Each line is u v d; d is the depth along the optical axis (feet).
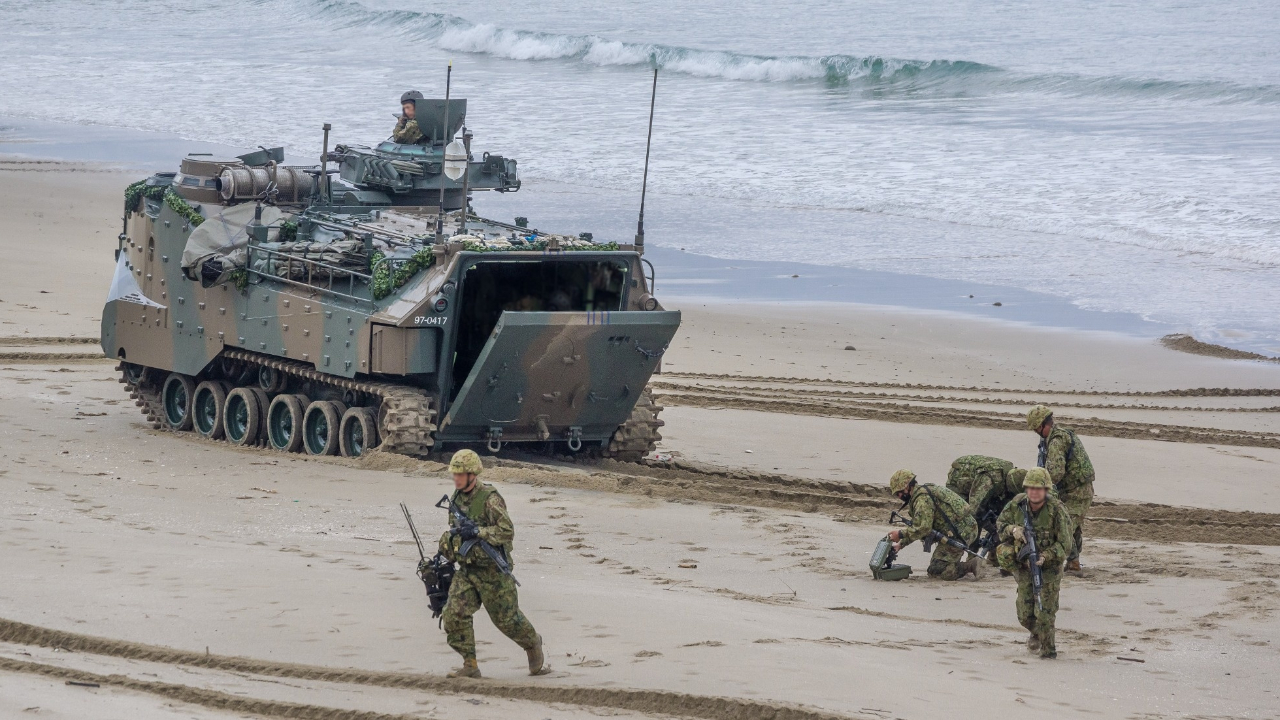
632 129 586.86
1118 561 158.61
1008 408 265.13
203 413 223.71
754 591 136.98
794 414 253.85
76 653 106.52
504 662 107.86
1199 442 242.99
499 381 186.39
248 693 97.50
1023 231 424.46
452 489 177.27
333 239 203.10
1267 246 398.42
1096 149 520.01
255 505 166.40
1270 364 303.48
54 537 142.51
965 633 124.16
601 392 194.70
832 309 346.74
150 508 162.20
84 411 234.79
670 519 167.94
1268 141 516.73
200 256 209.46
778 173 504.02
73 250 384.06
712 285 368.89
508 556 104.01
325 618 118.01
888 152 532.32
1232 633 125.70
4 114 651.66
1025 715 97.71
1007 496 151.74
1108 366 302.45
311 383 207.21
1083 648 119.75
